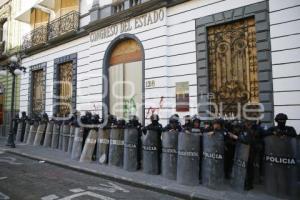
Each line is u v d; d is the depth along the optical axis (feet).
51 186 24.44
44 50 62.75
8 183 25.25
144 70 39.99
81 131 36.11
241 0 31.40
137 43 41.86
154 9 39.24
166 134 26.55
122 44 45.16
